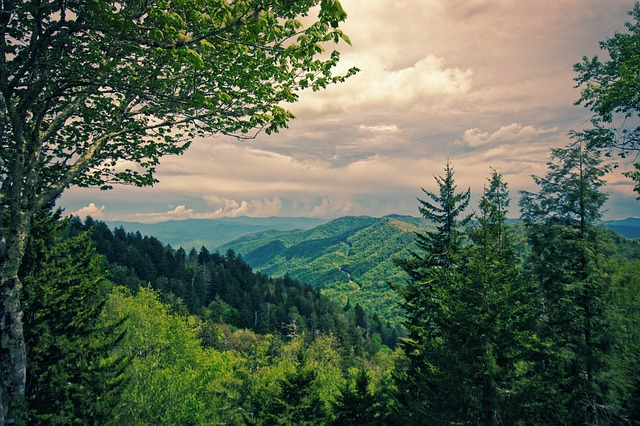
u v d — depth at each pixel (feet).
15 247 22.97
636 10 48.96
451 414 44.65
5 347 21.88
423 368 58.34
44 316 54.24
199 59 20.43
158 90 27.04
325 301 521.65
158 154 33.94
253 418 91.56
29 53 22.57
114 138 31.01
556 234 61.93
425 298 59.98
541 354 49.96
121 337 71.51
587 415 55.31
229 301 401.70
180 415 93.71
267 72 28.91
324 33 20.16
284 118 27.27
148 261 376.48
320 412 85.61
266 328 359.87
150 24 21.47
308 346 250.57
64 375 54.34
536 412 42.60
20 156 23.81
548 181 65.46
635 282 62.39
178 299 286.66
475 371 42.86
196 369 110.52
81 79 24.04
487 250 50.42
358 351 341.21
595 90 48.88
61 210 59.77
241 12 20.10
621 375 55.42
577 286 56.44
